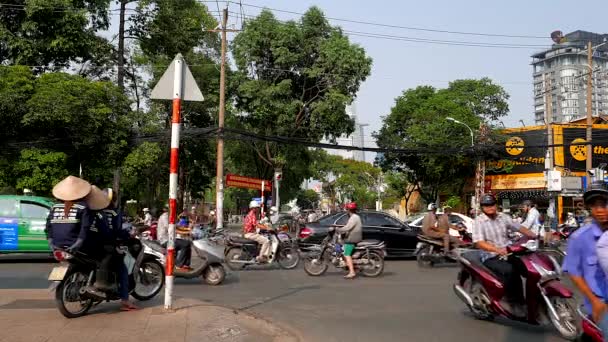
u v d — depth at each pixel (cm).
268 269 1482
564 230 2170
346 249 1295
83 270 756
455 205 3947
